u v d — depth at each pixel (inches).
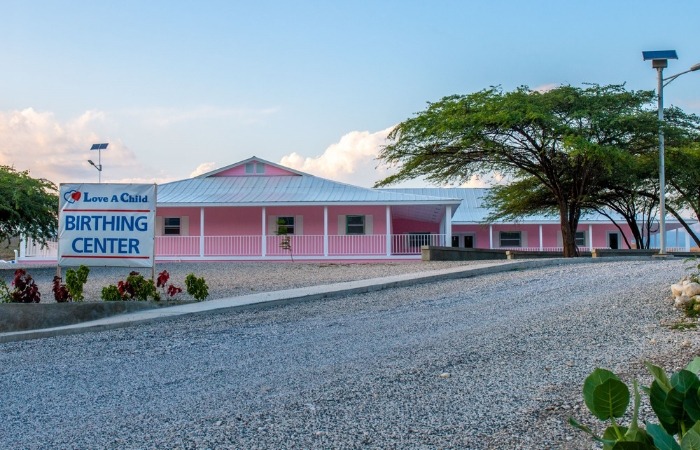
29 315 445.1
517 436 199.8
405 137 994.7
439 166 1054.4
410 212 1311.5
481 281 609.9
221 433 216.1
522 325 384.2
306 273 789.9
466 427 210.8
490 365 291.9
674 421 94.4
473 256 1083.9
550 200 1237.1
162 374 305.6
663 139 948.0
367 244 1181.1
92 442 213.8
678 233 1941.4
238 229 1221.7
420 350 331.3
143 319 442.0
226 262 1072.8
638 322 373.4
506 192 1269.7
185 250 1200.8
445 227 1216.8
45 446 212.1
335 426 217.9
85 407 255.6
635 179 1125.7
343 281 661.9
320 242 1194.0
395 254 1181.7
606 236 1562.5
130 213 545.3
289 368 306.5
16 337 406.6
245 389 272.5
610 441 92.5
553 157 999.6
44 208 903.1
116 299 504.7
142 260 542.9
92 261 544.7
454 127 914.1
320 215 1218.6
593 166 1000.9
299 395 258.2
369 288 574.2
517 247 1521.9
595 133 959.0
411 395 250.7
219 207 1206.3
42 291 630.5
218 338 386.3
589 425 204.2
